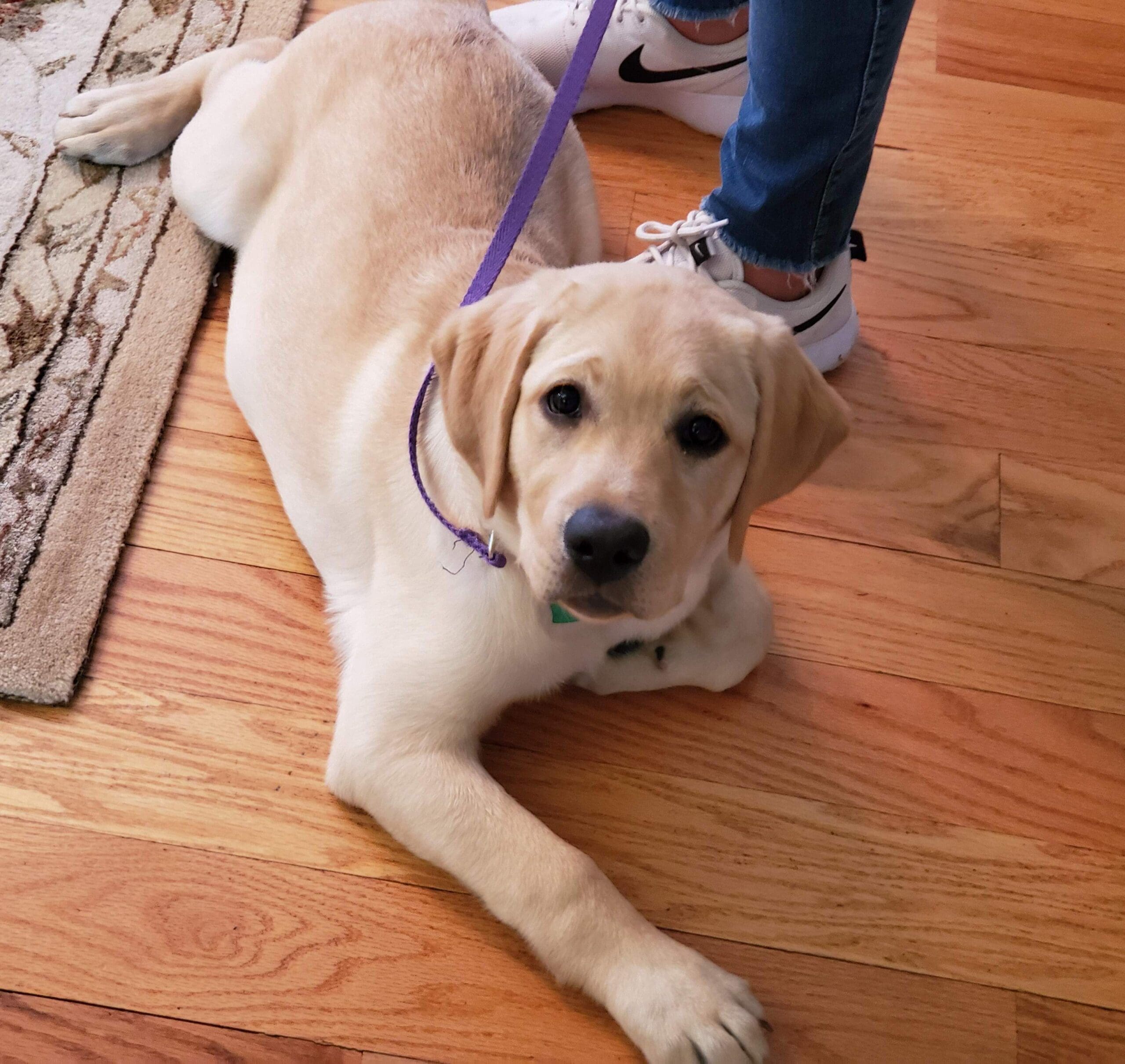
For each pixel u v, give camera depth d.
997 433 1.87
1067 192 2.21
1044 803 1.50
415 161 1.55
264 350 1.54
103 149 1.88
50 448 1.59
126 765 1.38
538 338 1.15
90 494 1.56
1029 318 2.02
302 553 1.59
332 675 1.49
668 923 1.35
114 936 1.26
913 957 1.36
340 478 1.42
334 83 1.65
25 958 1.24
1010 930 1.39
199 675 1.46
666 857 1.40
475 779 1.29
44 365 1.67
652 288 1.16
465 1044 1.24
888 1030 1.31
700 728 1.51
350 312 1.46
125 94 1.91
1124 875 1.45
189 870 1.32
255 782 1.39
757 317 1.22
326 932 1.29
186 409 1.69
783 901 1.38
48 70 2.00
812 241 1.71
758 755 1.50
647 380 1.09
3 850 1.30
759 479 1.19
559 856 1.23
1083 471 1.84
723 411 1.12
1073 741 1.56
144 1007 1.23
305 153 1.63
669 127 2.22
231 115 1.75
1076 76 2.40
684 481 1.12
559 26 2.10
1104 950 1.39
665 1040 1.17
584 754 1.48
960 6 2.50
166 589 1.52
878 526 1.74
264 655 1.49
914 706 1.56
